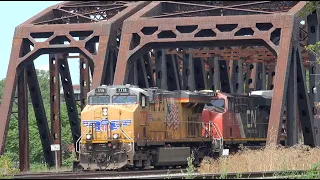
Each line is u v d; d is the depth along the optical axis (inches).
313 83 7524.6
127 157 5615.2
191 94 6451.8
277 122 6747.1
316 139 7628.0
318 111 7529.5
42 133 7854.3
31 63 7652.6
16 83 7293.3
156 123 5959.6
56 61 7790.4
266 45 6978.4
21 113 7500.0
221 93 7096.5
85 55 7170.3
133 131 5634.8
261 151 5462.6
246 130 7436.0
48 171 6756.9
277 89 6825.8
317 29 7440.9
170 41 7091.5
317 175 4121.6
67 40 7529.5
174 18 7160.4
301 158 5329.7
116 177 4183.1
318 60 6328.7
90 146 5713.6
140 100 5757.9
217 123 6914.4
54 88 7810.0
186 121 6456.7
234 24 7052.2
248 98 7568.9
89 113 5748.0
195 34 7076.8
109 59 7298.2
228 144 7052.2
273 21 6963.6
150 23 7194.9
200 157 6633.9
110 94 5782.5
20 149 7480.3
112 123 5689.0
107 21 7253.9
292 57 7130.9
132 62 7249.0
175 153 6117.1
